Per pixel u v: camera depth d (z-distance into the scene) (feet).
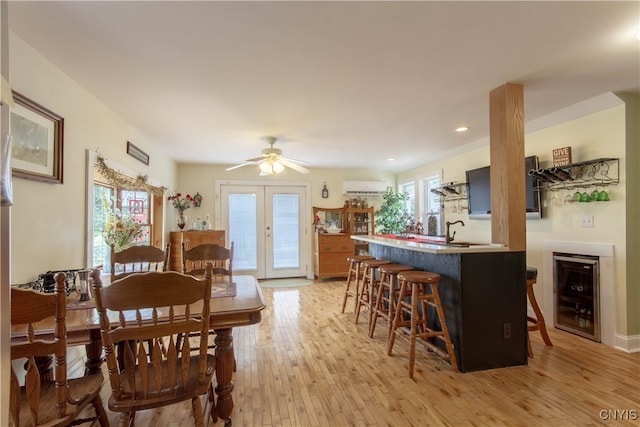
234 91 8.64
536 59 7.07
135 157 12.01
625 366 8.25
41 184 6.59
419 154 17.25
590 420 6.11
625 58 7.02
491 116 8.83
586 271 10.18
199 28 5.78
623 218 9.22
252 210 20.92
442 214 17.62
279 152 13.64
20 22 5.47
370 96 9.11
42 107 6.49
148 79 7.80
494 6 5.25
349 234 20.48
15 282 5.85
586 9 5.34
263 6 5.19
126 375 4.98
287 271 21.48
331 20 5.59
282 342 10.16
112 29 5.75
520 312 8.46
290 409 6.59
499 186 8.55
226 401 5.98
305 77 7.84
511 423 6.06
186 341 4.84
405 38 6.19
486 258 8.29
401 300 8.98
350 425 6.07
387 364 8.59
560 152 10.67
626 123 9.14
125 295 4.45
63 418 4.20
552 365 8.38
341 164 20.47
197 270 9.14
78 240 7.93
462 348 8.10
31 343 3.98
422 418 6.25
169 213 17.10
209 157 17.65
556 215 11.10
